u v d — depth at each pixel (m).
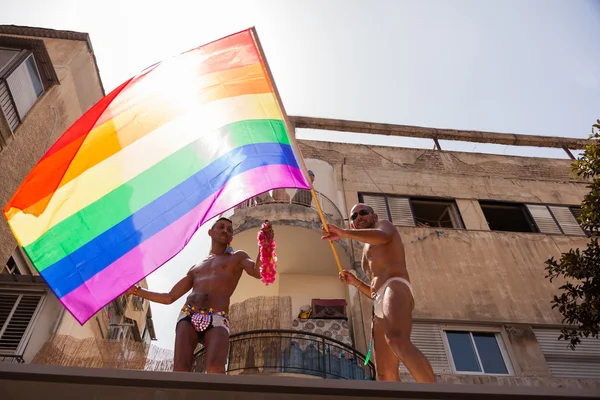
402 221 12.54
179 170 4.59
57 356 7.20
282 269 11.20
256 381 2.56
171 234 4.26
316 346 8.77
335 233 4.55
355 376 8.19
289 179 4.69
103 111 4.68
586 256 8.93
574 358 9.80
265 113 5.11
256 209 10.88
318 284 10.95
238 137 4.89
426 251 11.45
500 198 13.76
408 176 13.84
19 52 11.62
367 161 14.05
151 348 7.57
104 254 4.07
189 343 4.43
